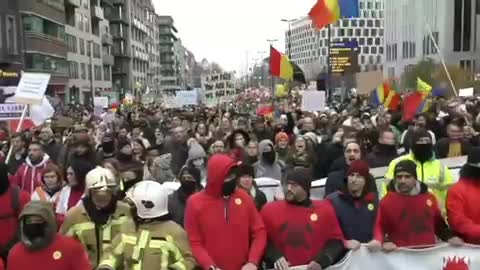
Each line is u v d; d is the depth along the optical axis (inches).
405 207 203.2
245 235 186.5
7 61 1718.8
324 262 187.8
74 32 2598.4
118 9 3673.7
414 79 1815.9
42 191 255.8
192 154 337.4
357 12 510.6
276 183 306.8
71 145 345.7
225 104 960.3
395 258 201.8
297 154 338.0
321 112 671.1
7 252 194.5
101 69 3112.7
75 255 168.1
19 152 387.5
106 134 395.2
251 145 338.3
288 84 1572.3
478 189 207.9
